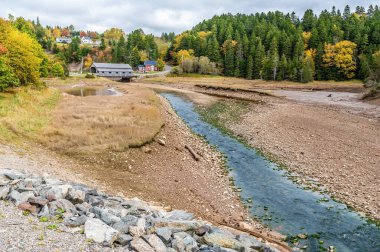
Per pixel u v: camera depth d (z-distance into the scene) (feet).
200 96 240.32
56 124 98.17
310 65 369.30
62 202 38.37
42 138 81.15
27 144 75.36
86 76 357.41
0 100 113.19
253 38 457.68
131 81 400.06
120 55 556.51
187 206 57.82
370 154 91.15
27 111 106.93
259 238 47.75
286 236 51.29
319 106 185.37
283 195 67.36
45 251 28.22
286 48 425.28
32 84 177.27
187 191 65.31
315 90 287.48
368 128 123.03
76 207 39.27
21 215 35.09
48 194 39.96
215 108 181.06
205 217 54.19
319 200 64.80
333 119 140.87
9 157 61.05
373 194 65.77
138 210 42.65
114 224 34.71
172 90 284.20
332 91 278.26
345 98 225.97
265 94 250.78
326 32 435.12
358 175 76.07
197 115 160.04
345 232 52.85
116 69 430.61
